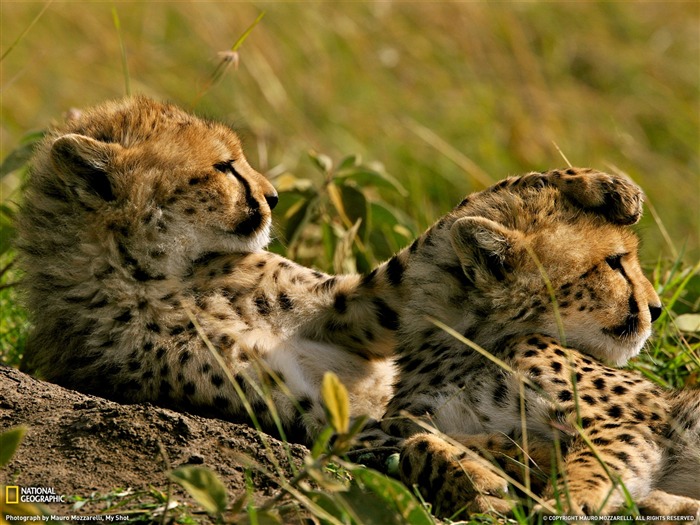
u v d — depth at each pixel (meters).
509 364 8.64
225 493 6.31
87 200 9.34
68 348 9.34
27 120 20.27
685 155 20.89
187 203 9.51
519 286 8.98
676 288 11.76
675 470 8.23
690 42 23.61
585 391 8.43
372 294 9.85
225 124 10.73
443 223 9.55
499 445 8.12
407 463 7.83
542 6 23.78
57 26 22.55
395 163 19.38
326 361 9.67
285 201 12.45
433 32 22.94
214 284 9.46
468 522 7.04
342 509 6.47
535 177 9.49
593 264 9.12
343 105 20.91
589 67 22.80
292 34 22.20
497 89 21.66
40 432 7.75
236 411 8.86
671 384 10.49
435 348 9.23
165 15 22.97
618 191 9.35
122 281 9.20
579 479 7.48
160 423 7.76
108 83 21.17
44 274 9.52
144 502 6.98
